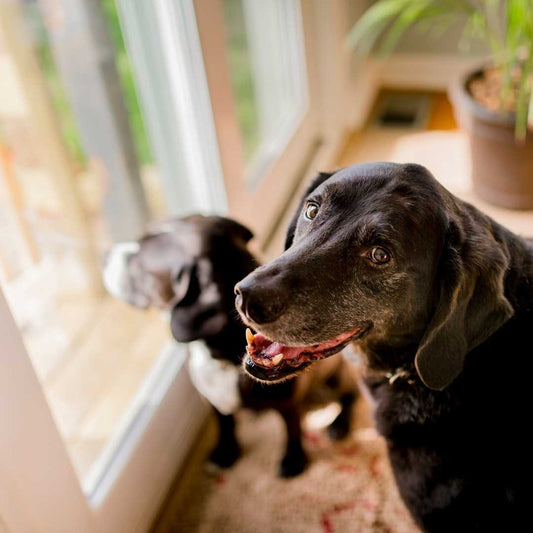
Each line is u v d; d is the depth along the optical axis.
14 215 2.03
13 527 1.28
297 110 2.74
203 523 1.74
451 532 1.40
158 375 1.86
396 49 3.58
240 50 2.71
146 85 2.09
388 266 1.16
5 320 1.15
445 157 2.97
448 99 3.48
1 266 1.92
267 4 2.60
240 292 1.14
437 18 3.36
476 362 1.33
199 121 1.84
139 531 1.72
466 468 1.34
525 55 2.60
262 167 2.38
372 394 1.50
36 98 2.13
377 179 1.21
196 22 1.66
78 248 2.23
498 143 2.43
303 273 1.15
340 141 3.09
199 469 1.89
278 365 1.28
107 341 2.11
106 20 2.07
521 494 1.29
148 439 1.72
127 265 1.64
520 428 1.30
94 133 2.27
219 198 1.99
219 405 1.72
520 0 2.20
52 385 1.99
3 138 2.03
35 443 1.28
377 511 1.72
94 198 2.31
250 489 1.81
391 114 3.41
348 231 1.17
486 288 1.19
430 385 1.22
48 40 2.14
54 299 2.16
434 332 1.20
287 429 1.77
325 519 1.72
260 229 2.34
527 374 1.30
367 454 1.87
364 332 1.29
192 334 1.55
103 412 1.90
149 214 2.37
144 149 2.26
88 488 1.58
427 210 1.17
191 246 1.55
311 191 1.39
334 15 2.69
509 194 2.57
